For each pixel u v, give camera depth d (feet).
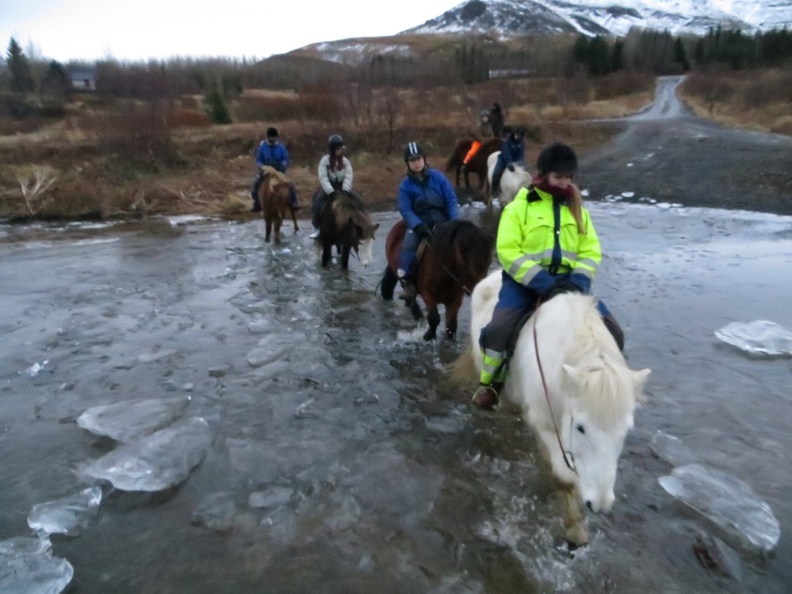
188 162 64.64
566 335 10.68
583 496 9.34
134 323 24.54
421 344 21.58
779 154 62.85
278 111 84.79
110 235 42.86
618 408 9.09
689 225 40.34
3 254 37.14
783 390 17.57
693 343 20.95
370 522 12.71
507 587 10.96
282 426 16.52
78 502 13.30
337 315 25.09
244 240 40.01
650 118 114.83
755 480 13.65
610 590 10.82
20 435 16.25
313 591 10.96
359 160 67.00
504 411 16.65
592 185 55.42
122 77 106.32
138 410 17.19
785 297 25.46
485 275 18.35
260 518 12.88
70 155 62.13
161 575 11.39
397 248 23.13
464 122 82.69
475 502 13.25
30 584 11.00
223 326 24.11
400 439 15.79
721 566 11.29
